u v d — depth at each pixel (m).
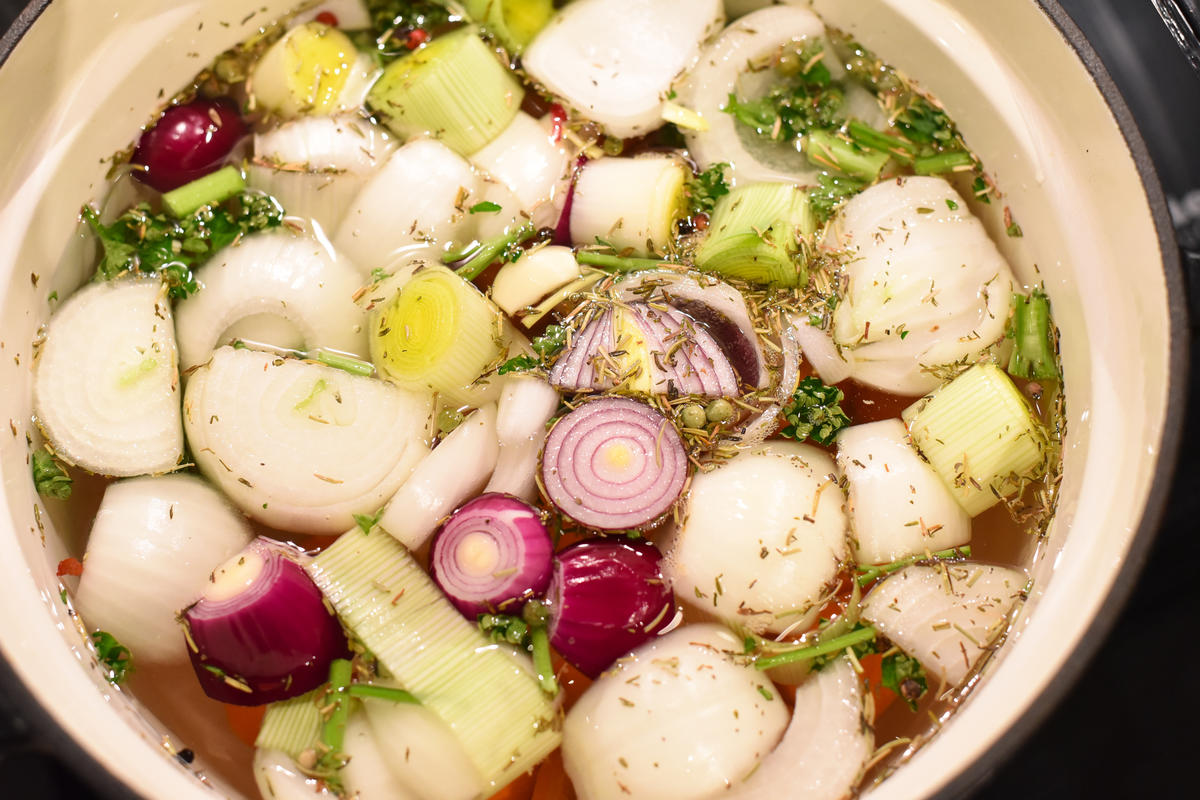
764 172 0.50
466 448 0.47
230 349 0.48
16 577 0.44
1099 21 0.52
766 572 0.46
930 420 0.48
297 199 0.49
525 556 0.46
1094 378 0.46
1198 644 0.52
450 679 0.45
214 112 0.50
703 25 0.50
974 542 0.48
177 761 0.44
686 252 0.49
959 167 0.49
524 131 0.50
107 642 0.46
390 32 0.51
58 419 0.47
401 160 0.49
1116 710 0.52
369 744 0.45
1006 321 0.48
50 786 0.50
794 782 0.45
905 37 0.49
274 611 0.46
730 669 0.46
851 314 0.48
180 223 0.49
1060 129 0.46
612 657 0.46
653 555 0.47
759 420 0.48
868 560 0.47
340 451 0.47
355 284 0.49
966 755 0.42
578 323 0.48
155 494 0.47
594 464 0.47
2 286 0.46
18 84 0.45
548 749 0.46
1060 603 0.43
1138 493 0.43
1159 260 0.44
